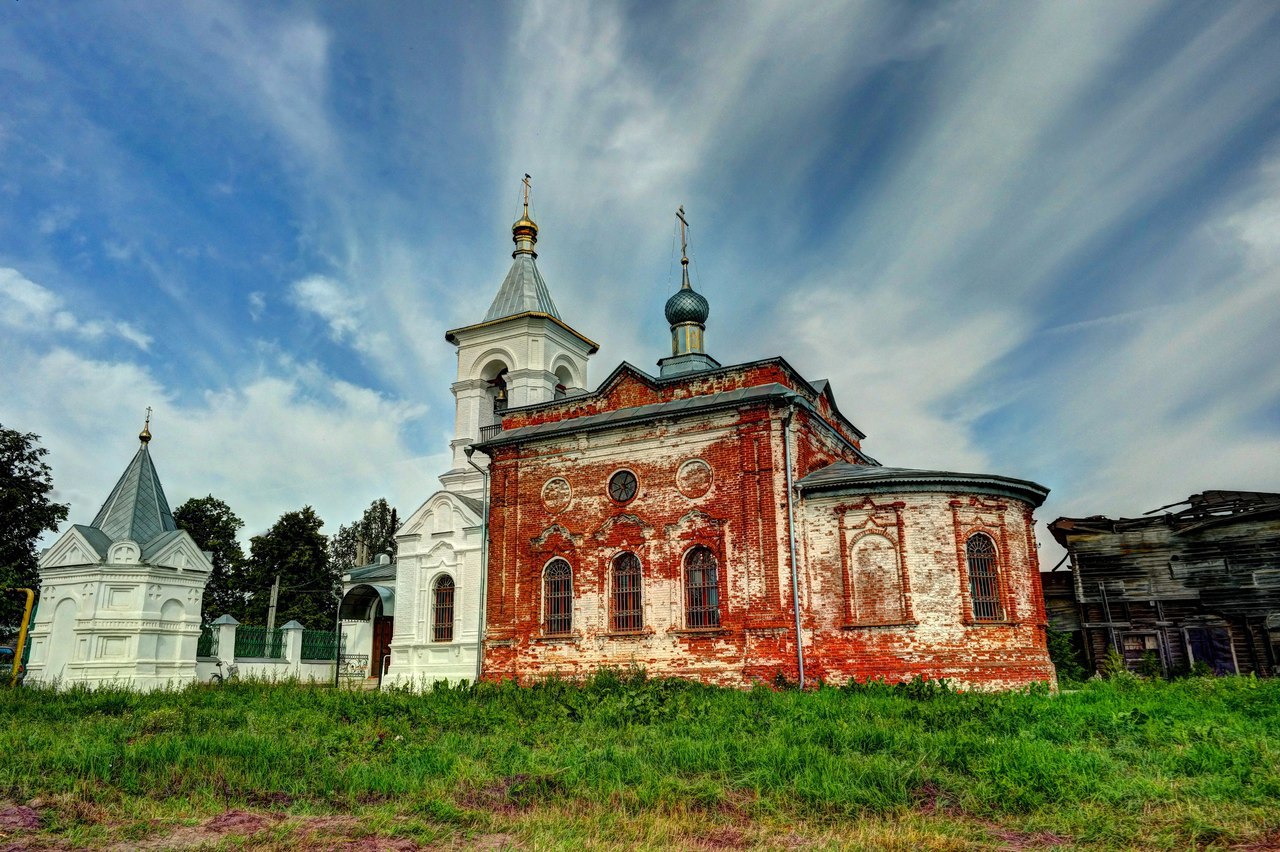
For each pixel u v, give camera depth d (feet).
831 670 79.00
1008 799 34.04
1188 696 65.62
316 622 199.82
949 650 76.74
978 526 80.74
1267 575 94.89
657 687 75.46
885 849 29.48
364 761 44.04
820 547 82.48
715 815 34.53
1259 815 31.55
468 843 31.45
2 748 45.78
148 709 69.92
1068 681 91.91
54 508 144.56
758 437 85.92
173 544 107.65
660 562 88.58
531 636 93.76
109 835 32.27
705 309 117.08
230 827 33.53
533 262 140.15
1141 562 101.04
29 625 108.58
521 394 123.44
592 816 34.45
